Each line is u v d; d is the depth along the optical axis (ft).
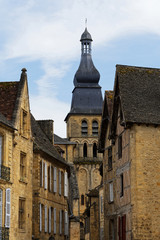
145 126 162.30
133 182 159.63
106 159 193.36
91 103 496.64
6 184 156.56
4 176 154.51
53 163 215.31
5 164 157.17
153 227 156.97
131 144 161.38
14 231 163.32
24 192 173.47
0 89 175.42
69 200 260.62
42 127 241.76
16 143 165.17
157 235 156.66
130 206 160.15
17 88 174.60
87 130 491.31
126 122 160.76
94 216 287.48
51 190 211.82
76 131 490.08
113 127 179.52
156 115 163.63
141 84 171.32
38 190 191.21
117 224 175.83
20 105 171.42
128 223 162.30
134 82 171.22
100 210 251.80
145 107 165.17
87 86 499.10
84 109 493.77
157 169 160.45
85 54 506.48
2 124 154.61
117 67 173.88
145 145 161.17
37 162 192.13
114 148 183.01
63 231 228.02
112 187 186.19
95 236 285.64
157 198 158.81
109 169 188.03
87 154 485.15
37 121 242.58
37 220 189.88
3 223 153.89
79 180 468.34
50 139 239.30
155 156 161.07
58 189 221.66
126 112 162.30
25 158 176.65
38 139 213.66
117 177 176.14
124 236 165.37
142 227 156.46
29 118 179.93
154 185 159.33
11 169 160.66
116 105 176.14
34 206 190.60
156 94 169.89
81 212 460.55
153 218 157.38
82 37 508.12
